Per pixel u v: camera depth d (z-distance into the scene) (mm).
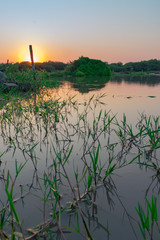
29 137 2869
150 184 1650
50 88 9914
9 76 8969
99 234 1159
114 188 1605
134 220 1263
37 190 1601
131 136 2688
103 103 5461
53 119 3717
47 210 1372
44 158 2186
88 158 2160
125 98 6312
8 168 1967
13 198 1503
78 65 24625
